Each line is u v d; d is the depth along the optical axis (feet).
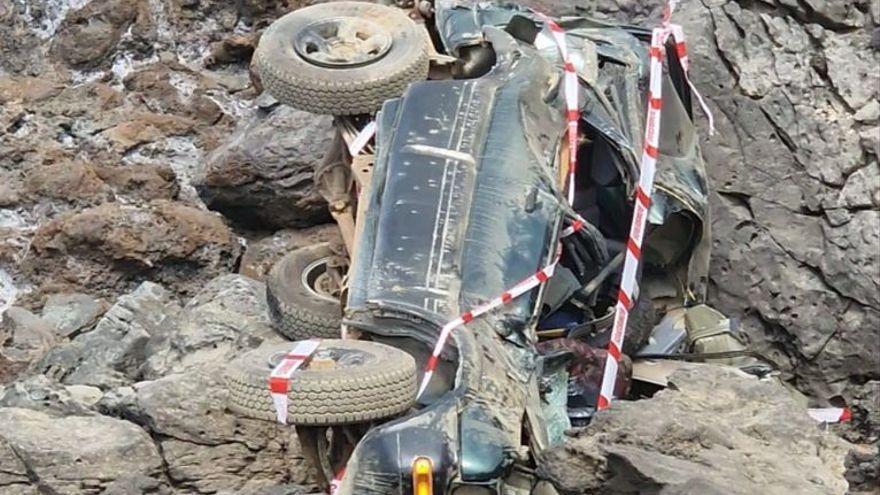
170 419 56.80
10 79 83.30
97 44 84.89
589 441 47.47
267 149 73.92
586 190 59.88
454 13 63.93
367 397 47.50
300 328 60.59
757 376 56.13
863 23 71.26
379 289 52.11
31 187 77.15
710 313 61.62
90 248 74.02
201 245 74.54
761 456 46.88
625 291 54.90
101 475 54.70
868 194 67.51
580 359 54.19
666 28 63.31
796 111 69.15
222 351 62.39
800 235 67.62
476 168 54.80
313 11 62.49
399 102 57.21
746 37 70.90
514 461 47.75
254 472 56.75
